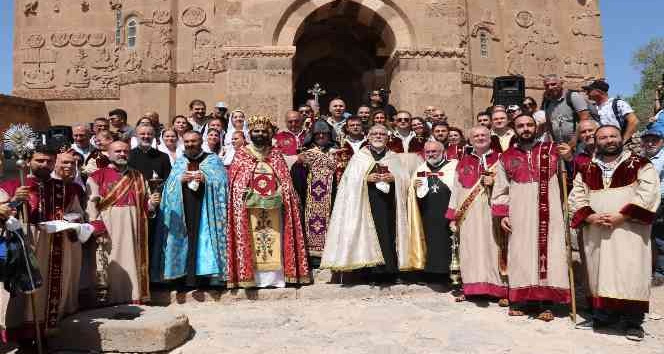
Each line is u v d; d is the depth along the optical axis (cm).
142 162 814
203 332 609
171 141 909
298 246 788
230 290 754
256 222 779
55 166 608
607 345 550
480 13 2069
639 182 562
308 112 1168
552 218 629
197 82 2008
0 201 529
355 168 789
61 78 2130
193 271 738
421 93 1477
